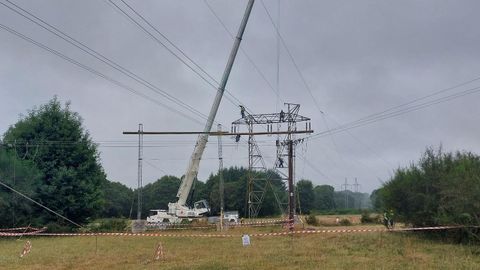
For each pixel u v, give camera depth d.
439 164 29.56
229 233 39.22
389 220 32.03
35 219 46.75
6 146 51.34
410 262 18.05
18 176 45.78
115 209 113.62
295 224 43.06
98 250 25.58
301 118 51.34
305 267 17.25
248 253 22.14
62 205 50.16
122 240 32.88
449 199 26.12
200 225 47.62
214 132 47.91
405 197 30.66
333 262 18.34
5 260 21.56
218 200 107.00
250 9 46.47
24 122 53.56
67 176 50.62
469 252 20.91
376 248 23.33
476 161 27.98
